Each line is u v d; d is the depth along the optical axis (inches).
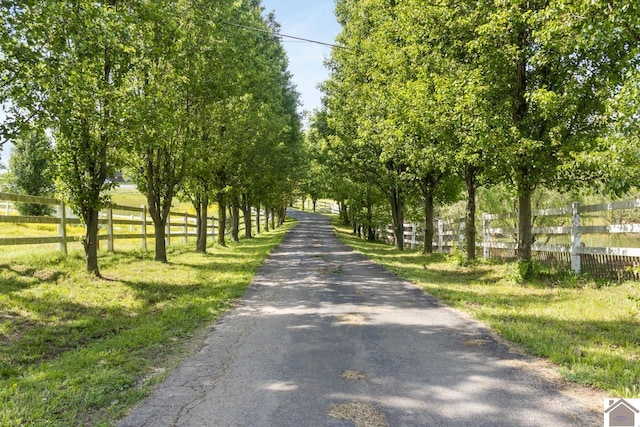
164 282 421.4
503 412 150.6
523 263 414.6
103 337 254.1
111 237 592.1
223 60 595.8
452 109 422.0
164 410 155.5
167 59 450.3
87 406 158.9
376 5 649.0
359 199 1181.1
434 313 303.3
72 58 335.3
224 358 212.7
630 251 344.5
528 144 361.1
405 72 525.7
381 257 689.6
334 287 412.8
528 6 368.8
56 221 454.6
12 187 1223.5
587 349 212.5
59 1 290.7
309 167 1679.4
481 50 392.2
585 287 362.3
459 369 192.9
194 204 773.9
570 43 314.0
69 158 391.2
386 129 573.6
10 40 273.0
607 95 346.9
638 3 223.0
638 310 283.6
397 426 141.2
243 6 898.7
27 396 164.2
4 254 438.0
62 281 374.0
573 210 407.8
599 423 142.0
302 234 1396.4
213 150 678.5
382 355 212.7
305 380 181.8
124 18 349.7
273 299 359.6
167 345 236.4
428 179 717.9
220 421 146.3
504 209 821.9
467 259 570.9
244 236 1268.5
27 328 257.4
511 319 278.7
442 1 421.4
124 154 477.1
